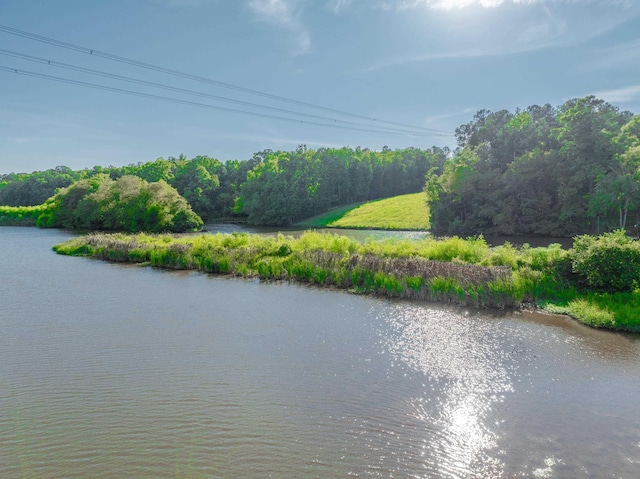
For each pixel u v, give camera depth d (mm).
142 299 21078
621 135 54406
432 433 8875
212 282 25422
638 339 14523
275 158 115625
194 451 8328
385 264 23047
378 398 10453
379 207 98438
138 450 8391
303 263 25906
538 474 7520
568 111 57188
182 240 37531
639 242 18688
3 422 9516
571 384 11164
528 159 61656
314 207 102000
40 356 13398
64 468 7867
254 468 7758
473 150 74875
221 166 136750
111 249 35500
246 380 11531
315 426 9172
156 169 127438
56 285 24625
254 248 30609
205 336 15266
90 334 15570
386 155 152375
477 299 19062
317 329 16016
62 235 62031
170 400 10422
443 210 70125
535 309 18281
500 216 61906
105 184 77875
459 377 11656
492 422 9305
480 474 7523
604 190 50844
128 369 12336
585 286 19188
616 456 8047
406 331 15656
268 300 20734
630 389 10867
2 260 34969
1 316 17953
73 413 9867
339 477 7473
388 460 7953
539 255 21578
